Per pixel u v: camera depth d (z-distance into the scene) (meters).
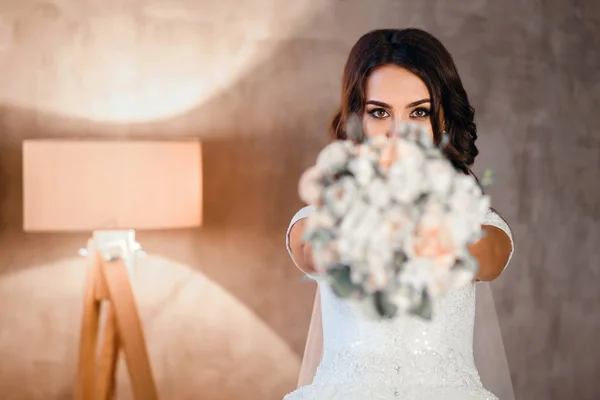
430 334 2.02
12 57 3.73
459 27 3.96
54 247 3.75
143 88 3.80
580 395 4.07
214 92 3.83
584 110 4.06
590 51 4.06
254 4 3.84
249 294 3.86
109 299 3.34
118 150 3.28
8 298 3.73
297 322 3.87
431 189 1.50
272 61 3.85
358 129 2.34
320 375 2.11
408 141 1.58
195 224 3.41
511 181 4.00
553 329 4.05
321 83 3.87
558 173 4.04
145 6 3.80
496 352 2.58
